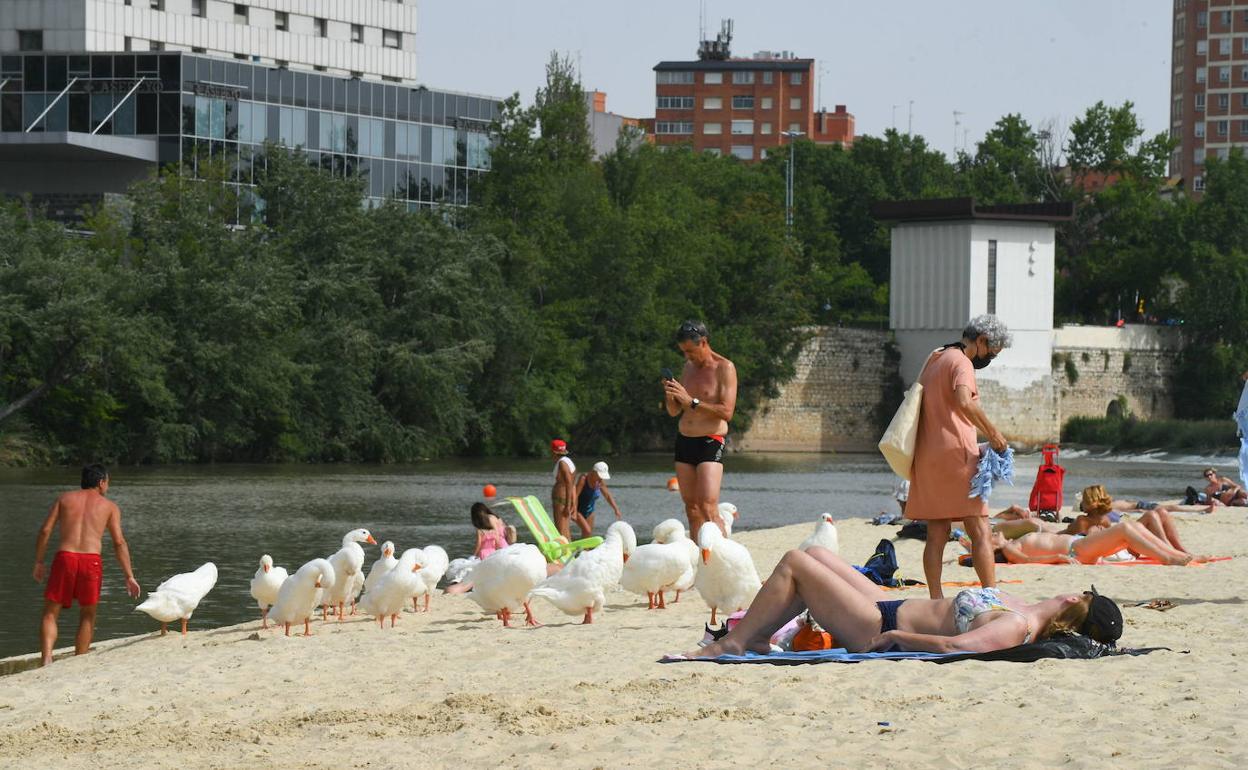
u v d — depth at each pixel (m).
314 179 84.38
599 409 95.25
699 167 132.75
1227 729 9.32
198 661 15.55
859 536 30.20
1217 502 36.22
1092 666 11.52
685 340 19.31
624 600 19.19
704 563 15.44
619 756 9.23
